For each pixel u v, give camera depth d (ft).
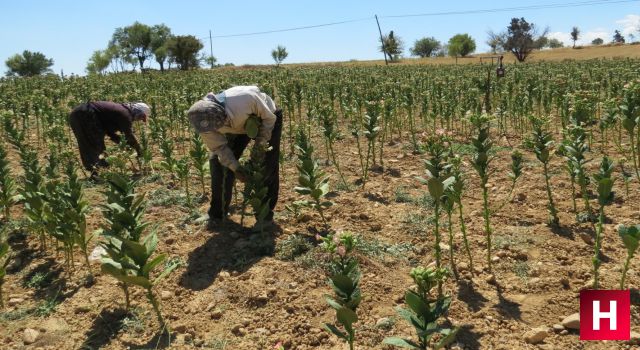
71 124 26.53
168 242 18.92
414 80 65.00
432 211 21.31
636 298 13.88
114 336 13.50
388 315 13.92
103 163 26.73
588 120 29.12
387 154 31.53
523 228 18.98
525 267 16.05
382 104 33.68
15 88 65.87
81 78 96.84
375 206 22.25
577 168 19.16
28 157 21.48
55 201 16.98
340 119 45.39
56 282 16.24
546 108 38.88
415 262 17.03
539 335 12.57
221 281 15.92
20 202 22.93
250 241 18.39
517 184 24.04
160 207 22.67
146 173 28.07
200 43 213.87
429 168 14.83
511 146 31.81
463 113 37.52
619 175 24.02
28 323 14.07
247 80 80.79
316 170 19.84
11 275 16.85
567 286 14.80
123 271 13.24
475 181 24.85
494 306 14.11
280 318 13.99
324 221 19.81
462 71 96.53
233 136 19.60
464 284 15.33
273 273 16.08
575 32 344.49
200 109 17.48
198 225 20.49
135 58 245.45
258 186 18.79
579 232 18.37
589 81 48.70
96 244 18.97
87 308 14.65
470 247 17.72
